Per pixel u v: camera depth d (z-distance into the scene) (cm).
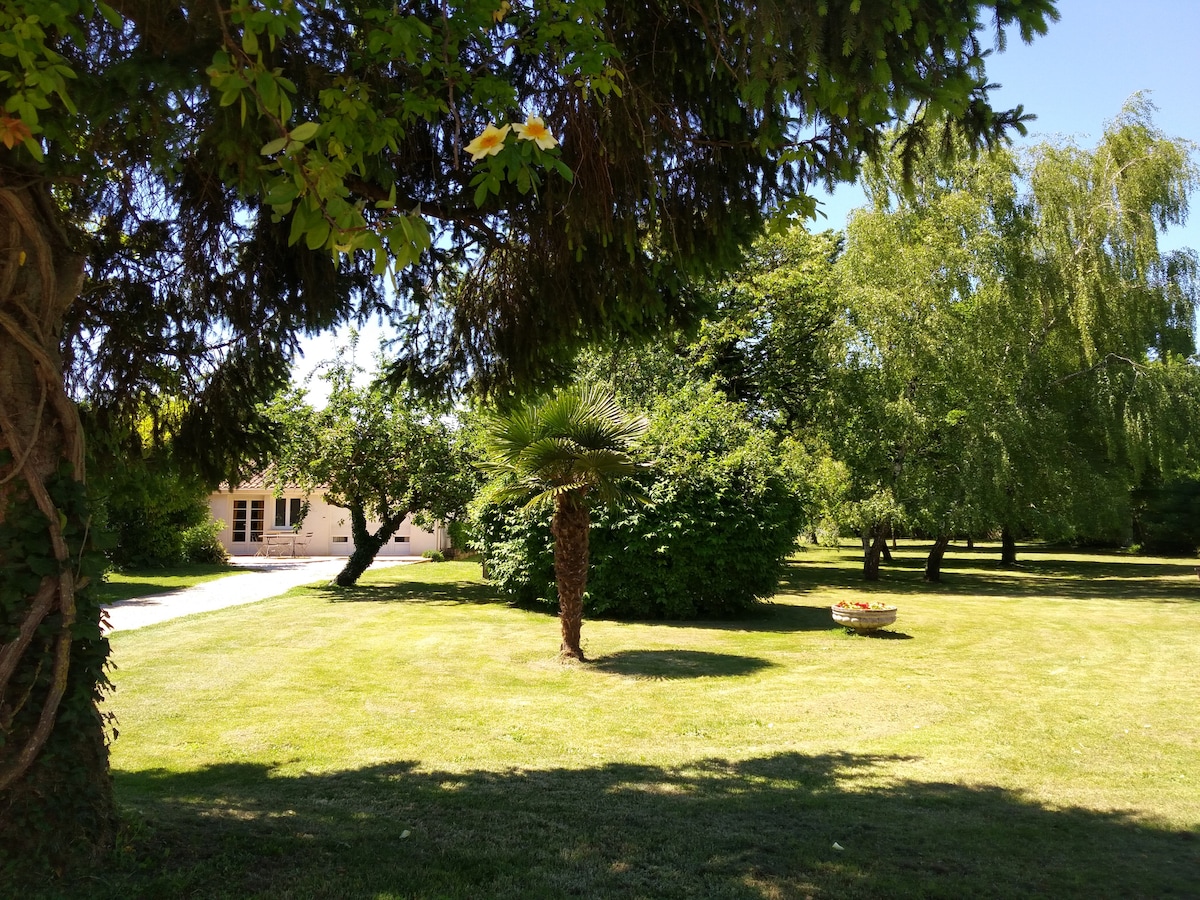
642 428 1024
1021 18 289
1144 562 3256
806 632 1273
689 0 329
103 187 425
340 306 532
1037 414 2111
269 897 323
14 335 304
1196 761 584
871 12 269
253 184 283
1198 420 2055
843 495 2047
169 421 531
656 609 1445
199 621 1312
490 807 472
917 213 2081
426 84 310
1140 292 2027
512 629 1284
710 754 609
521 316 507
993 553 4197
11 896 288
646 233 425
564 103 373
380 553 3438
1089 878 377
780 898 352
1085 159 2083
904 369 2102
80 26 298
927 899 353
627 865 386
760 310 2412
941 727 686
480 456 1591
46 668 302
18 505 300
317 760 584
